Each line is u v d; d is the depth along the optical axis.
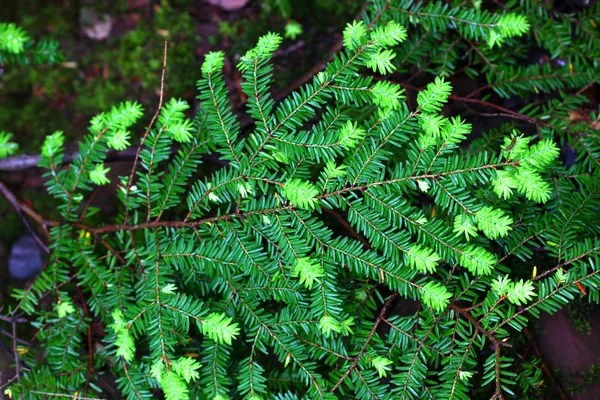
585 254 0.85
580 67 0.94
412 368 0.86
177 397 0.84
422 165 0.85
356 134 0.84
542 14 0.97
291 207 0.86
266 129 0.86
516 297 0.84
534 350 0.92
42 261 1.06
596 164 0.91
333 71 0.85
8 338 1.02
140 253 0.89
